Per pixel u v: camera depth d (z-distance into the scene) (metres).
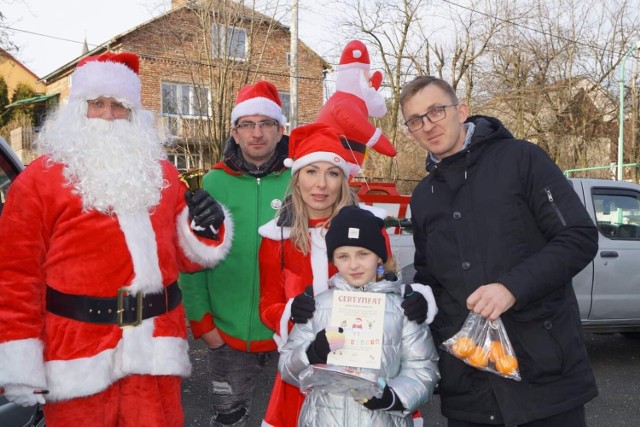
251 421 4.68
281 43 20.27
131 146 2.46
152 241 2.44
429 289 2.45
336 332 2.24
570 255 2.18
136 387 2.39
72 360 2.26
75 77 2.49
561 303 2.31
